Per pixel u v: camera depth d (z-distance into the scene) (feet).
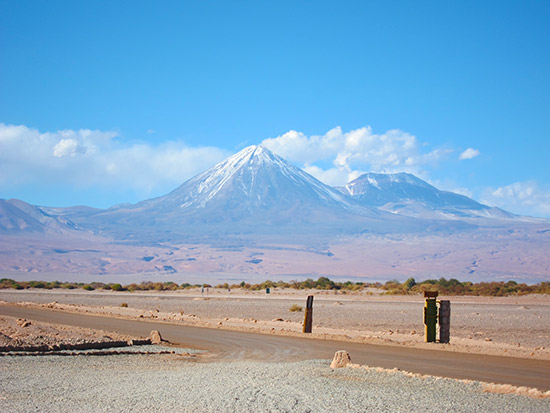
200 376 50.57
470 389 44.29
